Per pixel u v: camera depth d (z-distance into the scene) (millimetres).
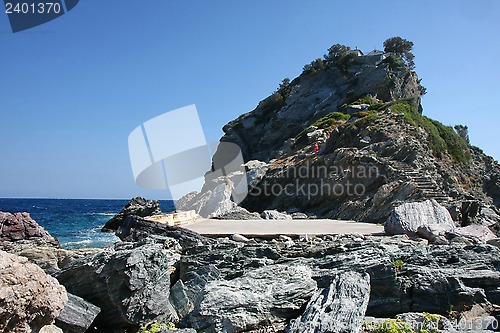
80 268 6949
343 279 7070
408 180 24781
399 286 7867
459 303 7816
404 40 78188
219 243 10508
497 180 38594
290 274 7641
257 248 9633
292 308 6836
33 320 4562
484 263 9078
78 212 58844
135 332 6707
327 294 6801
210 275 8555
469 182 37500
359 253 8969
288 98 71812
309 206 31656
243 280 7250
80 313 6277
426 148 33906
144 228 12258
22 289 4254
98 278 6750
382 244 9727
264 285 7141
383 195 23766
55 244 11680
